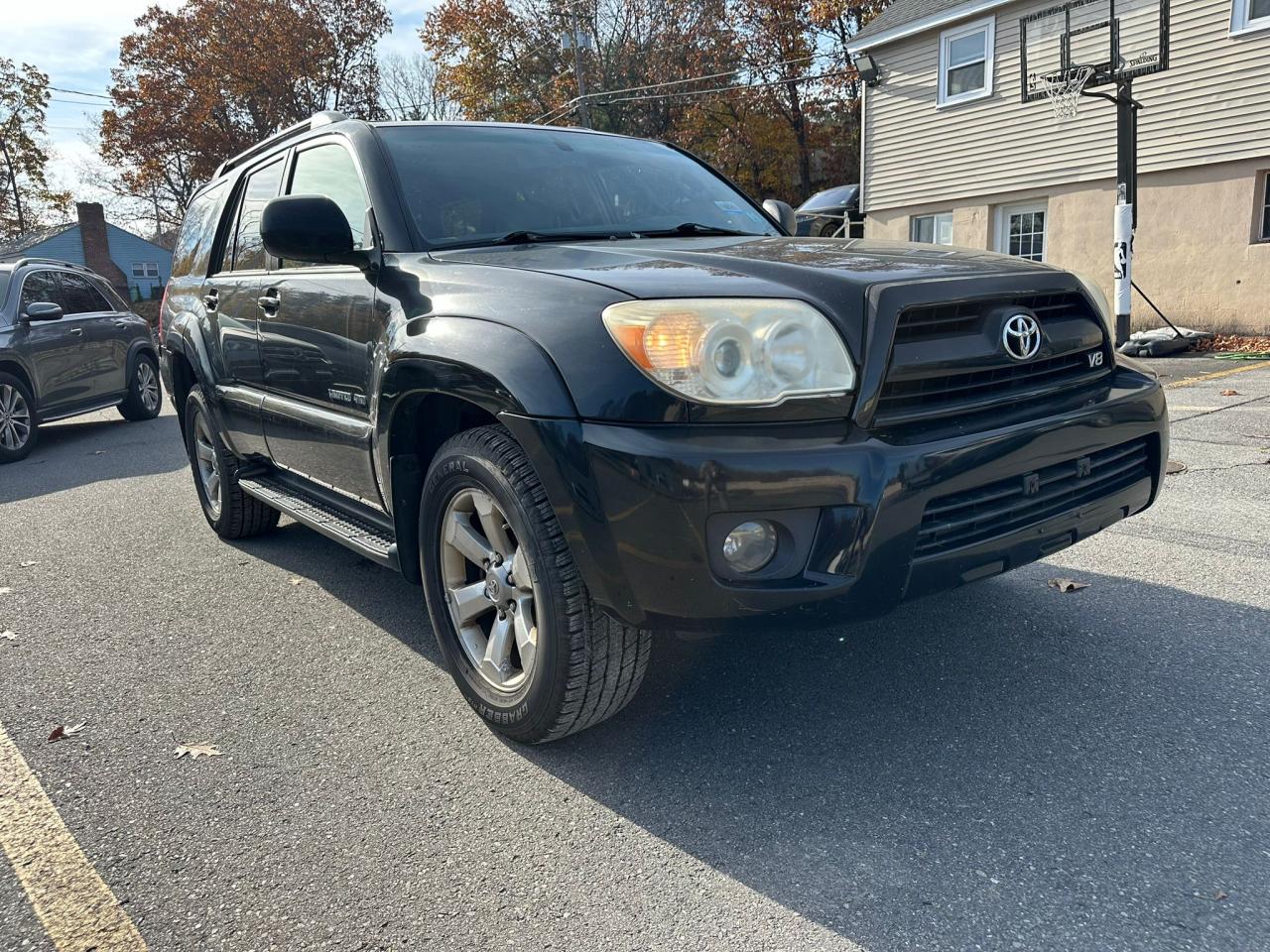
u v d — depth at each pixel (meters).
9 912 2.03
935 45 15.65
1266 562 3.79
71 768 2.63
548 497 2.25
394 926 1.93
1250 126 11.75
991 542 2.31
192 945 1.90
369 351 2.93
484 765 2.56
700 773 2.47
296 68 41.41
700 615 2.12
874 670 3.01
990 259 2.62
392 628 3.61
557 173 3.48
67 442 9.32
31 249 40.25
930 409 2.26
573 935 1.89
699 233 3.43
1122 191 11.22
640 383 2.11
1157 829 2.12
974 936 1.83
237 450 4.47
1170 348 11.12
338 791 2.46
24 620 3.87
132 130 41.31
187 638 3.59
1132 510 2.80
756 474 2.03
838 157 29.89
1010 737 2.57
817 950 1.81
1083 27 13.20
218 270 4.50
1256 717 2.60
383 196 3.11
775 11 28.55
